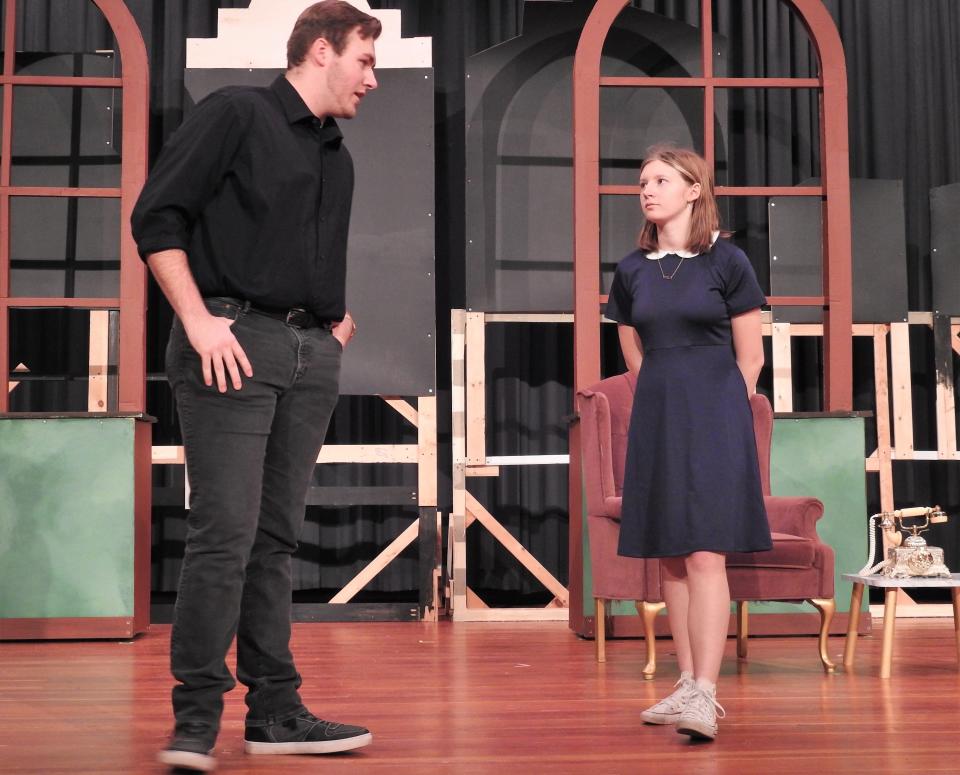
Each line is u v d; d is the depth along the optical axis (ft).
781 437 14.62
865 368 19.26
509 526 18.44
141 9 18.35
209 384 6.49
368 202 17.10
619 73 17.10
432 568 16.90
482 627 15.99
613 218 17.04
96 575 14.35
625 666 11.69
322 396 7.15
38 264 16.49
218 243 6.66
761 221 18.43
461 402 17.31
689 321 8.54
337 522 18.29
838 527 14.56
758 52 19.06
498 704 9.13
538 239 17.31
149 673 11.24
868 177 19.22
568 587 16.89
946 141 19.40
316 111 7.02
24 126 16.63
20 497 14.35
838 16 19.35
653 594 10.96
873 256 18.11
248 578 7.13
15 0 15.89
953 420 18.15
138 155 15.65
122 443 14.51
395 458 17.12
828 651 12.90
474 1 18.81
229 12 17.19
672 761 6.86
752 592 11.21
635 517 8.63
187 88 17.01
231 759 6.88
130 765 6.64
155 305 18.16
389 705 9.06
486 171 17.34
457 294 18.60
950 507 19.19
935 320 18.39
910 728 8.04
